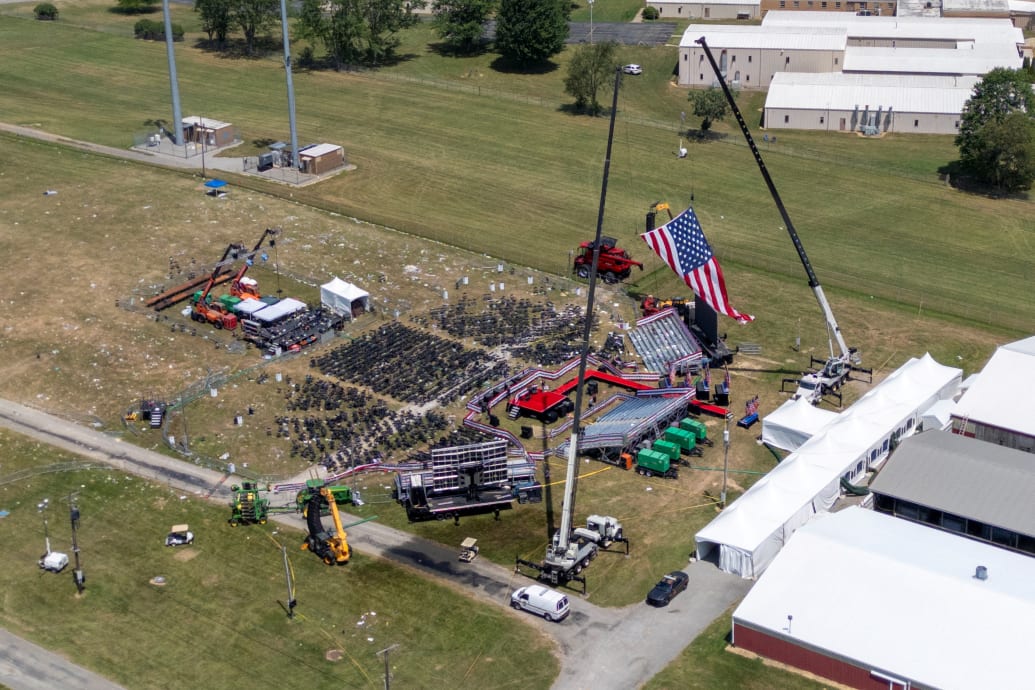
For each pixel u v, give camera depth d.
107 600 90.25
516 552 95.38
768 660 83.19
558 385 120.31
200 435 111.75
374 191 172.62
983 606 80.94
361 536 97.56
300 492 100.88
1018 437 107.69
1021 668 76.94
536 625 87.06
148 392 118.62
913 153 196.88
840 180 182.75
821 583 84.56
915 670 78.06
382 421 113.19
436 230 159.25
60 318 132.50
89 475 105.88
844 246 158.88
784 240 160.38
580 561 92.25
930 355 125.94
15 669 83.25
